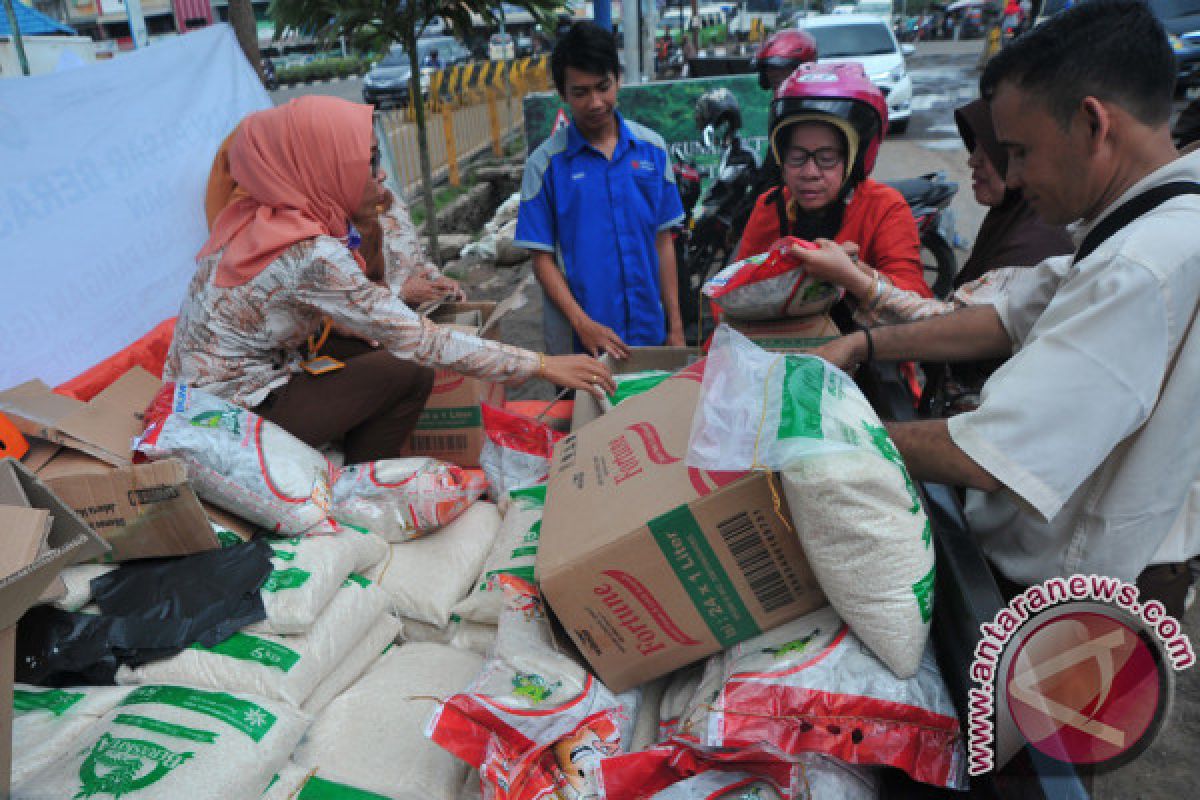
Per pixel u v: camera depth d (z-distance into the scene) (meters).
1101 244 1.19
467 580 2.05
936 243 5.27
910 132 11.79
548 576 1.39
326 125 2.03
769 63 4.49
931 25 35.00
